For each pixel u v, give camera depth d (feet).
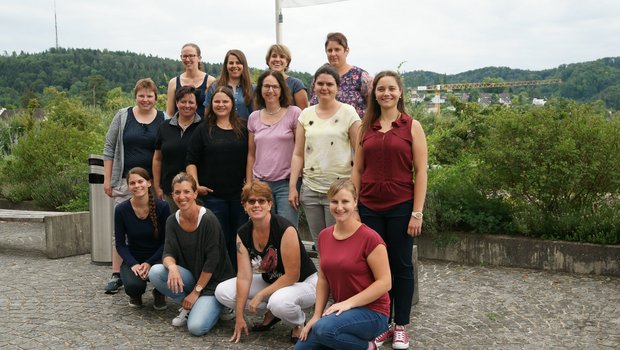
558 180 22.21
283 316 14.33
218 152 17.53
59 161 37.17
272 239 14.75
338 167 15.83
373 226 14.52
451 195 24.27
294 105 18.84
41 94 234.79
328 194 12.94
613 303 17.72
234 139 17.62
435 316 16.81
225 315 16.38
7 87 246.27
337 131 15.76
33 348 14.44
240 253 15.06
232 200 17.92
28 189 36.99
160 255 17.39
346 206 12.76
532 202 23.29
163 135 19.02
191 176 15.90
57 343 14.78
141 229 17.70
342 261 12.84
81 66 244.01
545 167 22.29
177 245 16.17
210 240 15.94
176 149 18.63
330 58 18.81
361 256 12.77
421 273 21.65
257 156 17.28
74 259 24.71
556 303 17.84
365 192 14.62
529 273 21.35
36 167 37.32
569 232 21.94
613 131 21.79
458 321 16.38
